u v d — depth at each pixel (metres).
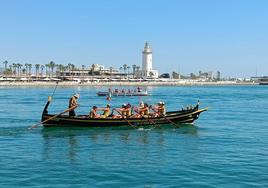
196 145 32.50
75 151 29.64
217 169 23.98
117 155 28.16
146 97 122.25
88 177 22.14
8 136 36.66
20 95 128.00
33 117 56.59
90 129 40.66
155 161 26.17
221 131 41.41
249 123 49.59
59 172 23.17
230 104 90.94
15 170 23.58
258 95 141.38
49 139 35.06
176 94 146.38
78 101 98.88
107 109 42.78
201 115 61.00
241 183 21.06
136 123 41.91
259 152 29.47
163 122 43.41
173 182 21.23
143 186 20.55
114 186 20.50
